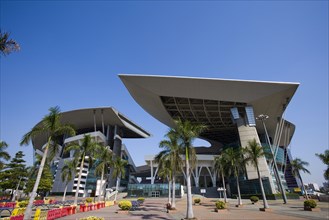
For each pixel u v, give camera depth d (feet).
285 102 174.40
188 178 52.29
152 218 52.80
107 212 68.74
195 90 171.22
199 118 227.61
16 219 40.16
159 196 199.52
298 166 158.81
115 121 285.64
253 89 164.96
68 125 56.34
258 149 82.99
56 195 215.31
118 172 123.65
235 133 277.03
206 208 86.33
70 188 214.28
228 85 164.55
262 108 186.70
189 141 56.80
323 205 94.48
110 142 288.71
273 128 245.04
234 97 172.45
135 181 363.76
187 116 224.53
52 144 54.90
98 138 253.85
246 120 182.19
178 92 174.60
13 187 150.41
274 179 182.09
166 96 182.09
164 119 233.96
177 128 58.80
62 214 53.06
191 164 54.90
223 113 213.87
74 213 61.77
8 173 146.92
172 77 164.55
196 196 190.90
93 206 80.18
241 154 106.22
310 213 63.26
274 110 190.19
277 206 93.91
